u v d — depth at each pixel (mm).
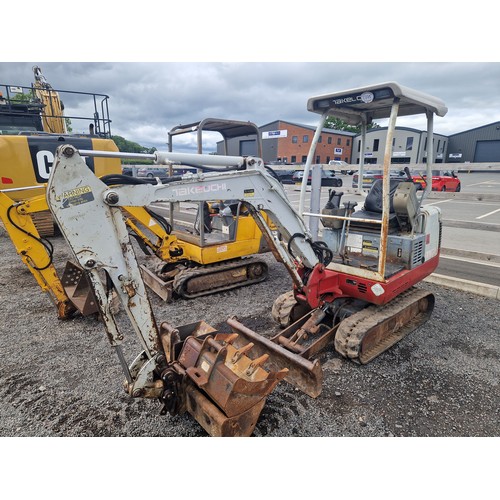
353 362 3260
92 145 7133
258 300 4742
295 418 2590
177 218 10414
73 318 4176
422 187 4902
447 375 3121
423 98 3268
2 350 3490
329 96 3391
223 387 2162
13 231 3680
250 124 4801
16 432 2455
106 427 2500
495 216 11328
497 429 2512
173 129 5000
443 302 4734
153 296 4867
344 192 4781
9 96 9289
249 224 5051
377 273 3262
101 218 2025
